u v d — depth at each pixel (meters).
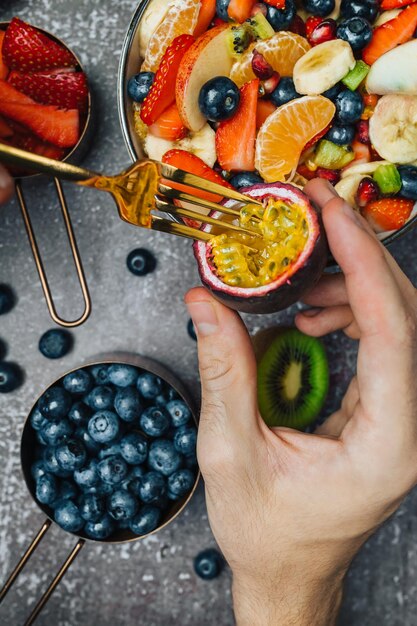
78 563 0.49
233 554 0.41
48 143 0.44
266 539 0.39
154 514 0.45
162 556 0.49
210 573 0.48
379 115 0.42
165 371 0.47
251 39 0.42
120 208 0.34
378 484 0.38
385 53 0.41
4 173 0.40
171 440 0.45
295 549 0.39
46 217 0.48
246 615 0.42
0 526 0.49
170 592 0.49
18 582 0.49
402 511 0.49
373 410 0.37
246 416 0.38
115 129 0.47
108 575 0.49
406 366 0.36
